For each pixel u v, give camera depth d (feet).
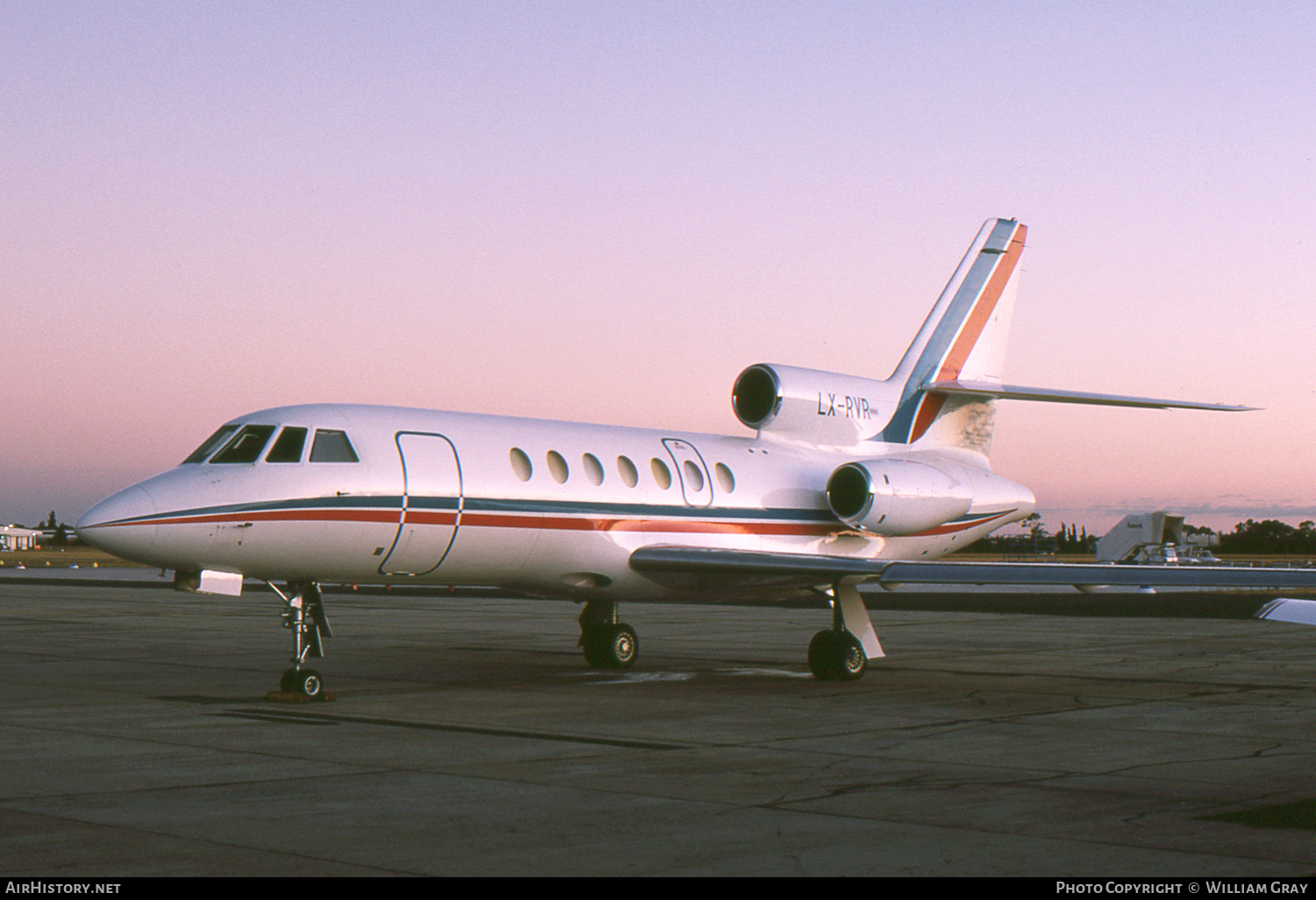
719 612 108.99
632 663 60.13
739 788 28.78
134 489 43.80
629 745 35.40
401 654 66.44
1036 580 48.52
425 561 49.75
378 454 48.21
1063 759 33.55
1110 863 22.08
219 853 22.26
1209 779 30.58
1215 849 23.16
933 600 136.98
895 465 61.41
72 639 74.28
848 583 54.60
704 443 61.00
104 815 25.34
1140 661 63.72
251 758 32.60
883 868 21.68
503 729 38.47
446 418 52.03
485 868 21.42
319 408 48.83
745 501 59.72
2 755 32.86
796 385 63.36
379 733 37.24
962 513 64.54
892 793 28.32
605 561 54.65
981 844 23.43
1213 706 45.55
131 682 51.34
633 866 21.65
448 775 30.12
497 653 67.15
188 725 38.93
